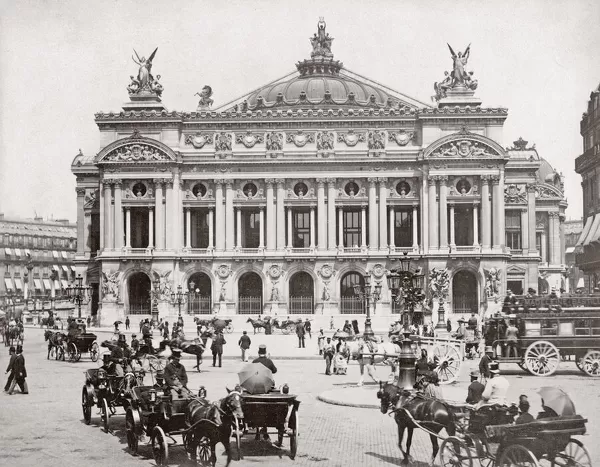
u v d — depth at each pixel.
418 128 134.38
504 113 132.25
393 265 132.50
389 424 41.41
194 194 136.00
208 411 32.09
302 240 138.50
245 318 128.88
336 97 158.25
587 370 60.00
